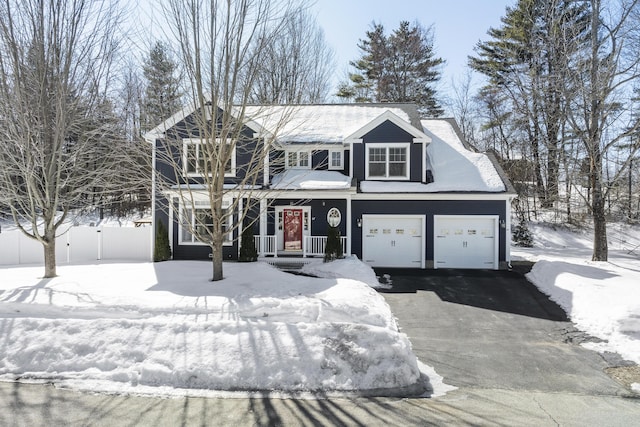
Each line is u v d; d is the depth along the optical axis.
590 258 19.09
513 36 29.66
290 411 5.19
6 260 17.31
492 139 34.16
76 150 13.45
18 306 8.34
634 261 17.30
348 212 16.31
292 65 18.69
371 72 37.44
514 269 16.38
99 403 5.34
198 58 9.89
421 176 17.45
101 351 6.56
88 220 30.28
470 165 18.25
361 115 20.56
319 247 16.78
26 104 11.38
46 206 12.45
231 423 4.83
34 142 12.02
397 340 6.68
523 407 5.40
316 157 18.53
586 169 20.00
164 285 10.85
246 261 16.00
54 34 11.55
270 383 5.98
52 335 6.86
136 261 17.95
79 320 7.18
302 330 6.81
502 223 16.62
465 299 11.75
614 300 10.03
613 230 27.14
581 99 19.02
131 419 4.90
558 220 29.06
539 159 28.69
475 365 7.05
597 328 9.00
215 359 6.30
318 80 19.86
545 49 21.88
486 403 5.52
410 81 37.06
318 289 10.16
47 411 5.09
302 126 18.36
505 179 17.53
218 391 5.80
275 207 17.58
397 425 4.81
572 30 18.23
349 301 8.56
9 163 12.30
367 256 17.16
